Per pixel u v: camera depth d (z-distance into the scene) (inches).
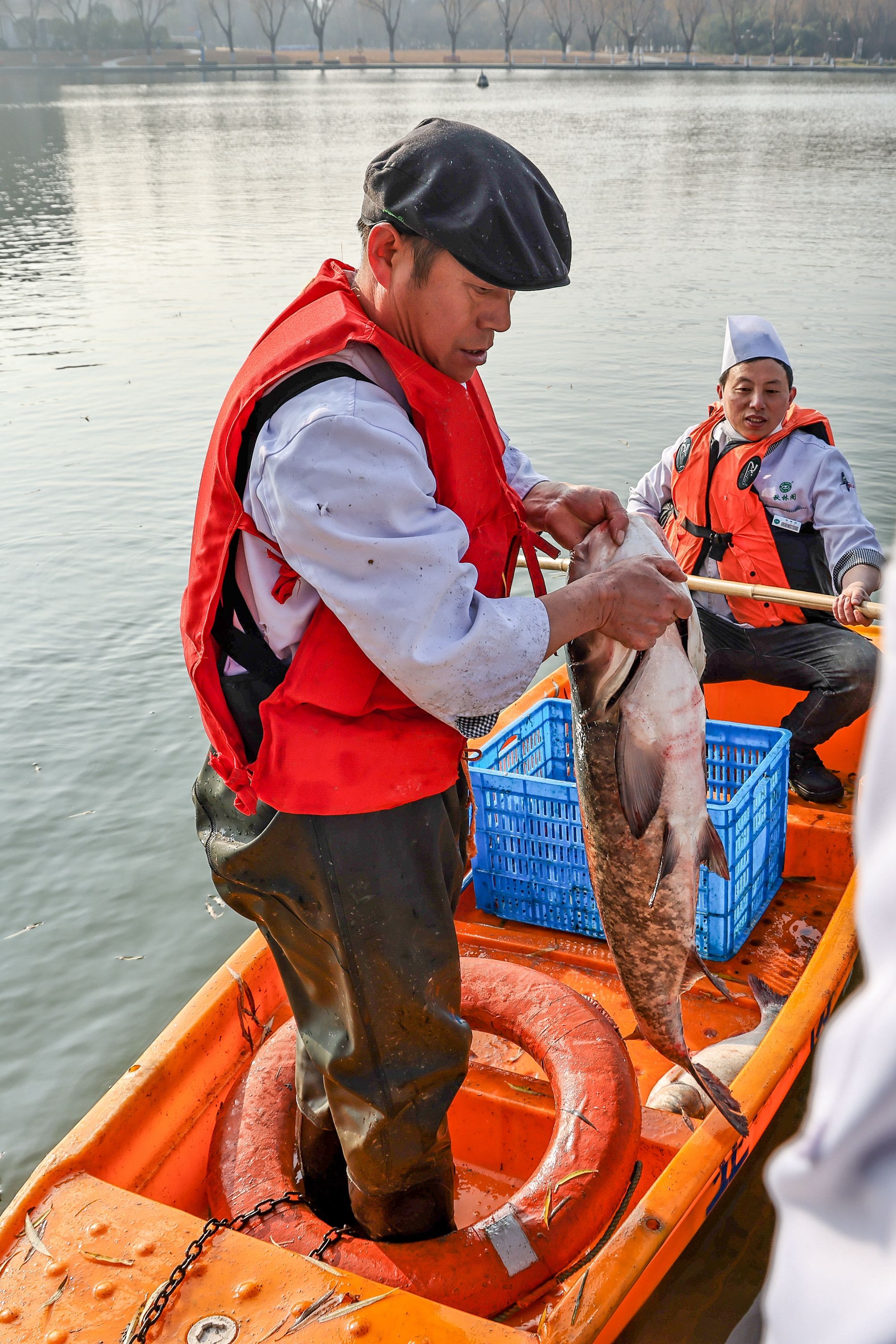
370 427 64.8
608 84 3801.7
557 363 511.5
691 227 913.5
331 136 2037.4
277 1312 74.5
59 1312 75.5
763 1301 21.0
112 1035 166.1
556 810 128.0
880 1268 15.9
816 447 167.0
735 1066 109.5
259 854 74.9
